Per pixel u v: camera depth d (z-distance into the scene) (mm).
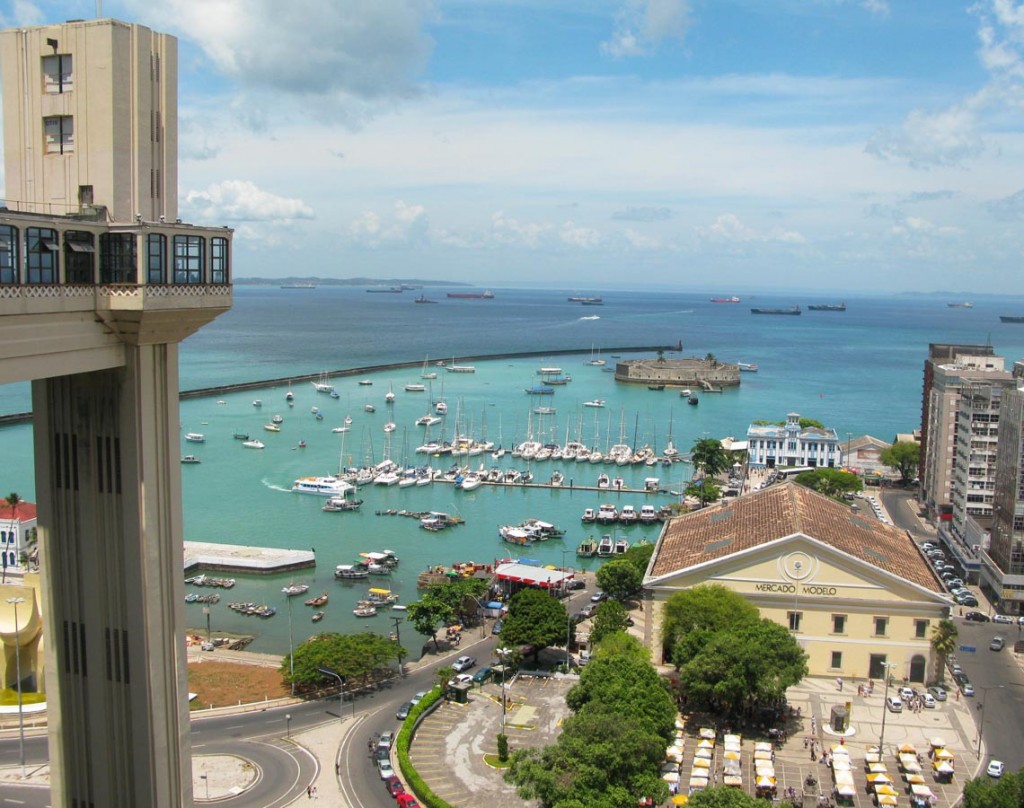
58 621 69875
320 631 171875
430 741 124188
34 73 67750
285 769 115938
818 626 144000
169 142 71375
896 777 115250
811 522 151250
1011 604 181875
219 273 70750
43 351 58312
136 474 66250
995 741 126062
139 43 67625
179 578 70812
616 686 112438
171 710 70562
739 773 112312
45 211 68688
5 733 122750
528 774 96375
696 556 151750
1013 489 180375
